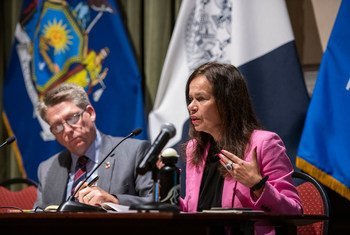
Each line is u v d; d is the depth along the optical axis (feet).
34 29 32.37
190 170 19.42
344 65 24.40
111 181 21.91
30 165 32.04
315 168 24.13
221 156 16.05
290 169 18.10
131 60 29.96
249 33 26.66
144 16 31.09
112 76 30.32
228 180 18.07
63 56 31.60
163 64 30.19
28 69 32.37
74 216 13.65
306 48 28.12
